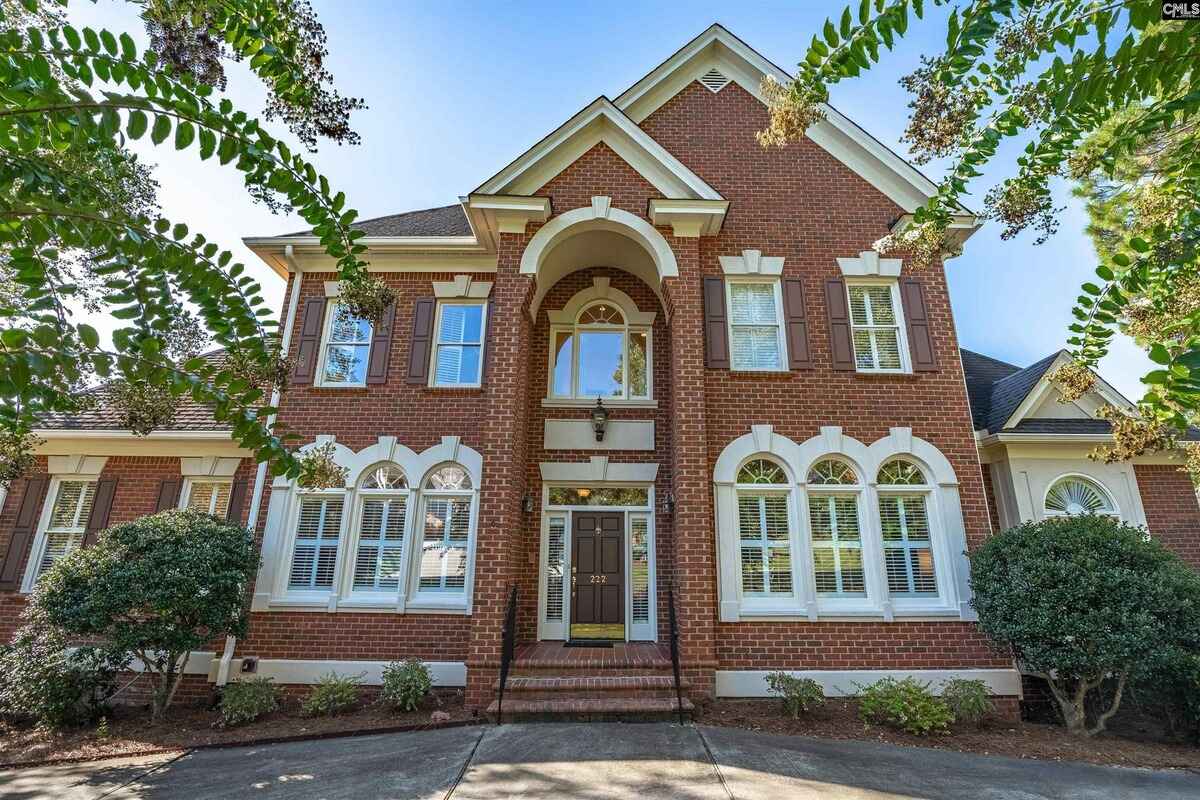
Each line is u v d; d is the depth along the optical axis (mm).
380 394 10906
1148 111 3152
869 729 7723
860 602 9367
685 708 7973
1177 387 2166
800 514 9648
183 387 2258
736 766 6348
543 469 10953
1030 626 7793
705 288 10773
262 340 2611
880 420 10086
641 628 10430
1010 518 10570
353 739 7598
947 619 9164
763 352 10641
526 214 10508
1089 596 7605
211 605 8641
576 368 11820
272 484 10328
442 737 7438
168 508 11188
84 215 2160
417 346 11195
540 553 10664
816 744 7129
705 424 9750
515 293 10211
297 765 6688
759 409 10125
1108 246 11266
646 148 10758
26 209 2072
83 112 2111
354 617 9758
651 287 12156
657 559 10617
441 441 10648
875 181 11461
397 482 10570
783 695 8453
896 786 5938
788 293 10750
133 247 2242
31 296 2021
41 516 11273
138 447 11477
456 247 11406
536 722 7918
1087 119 3293
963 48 3062
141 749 7406
